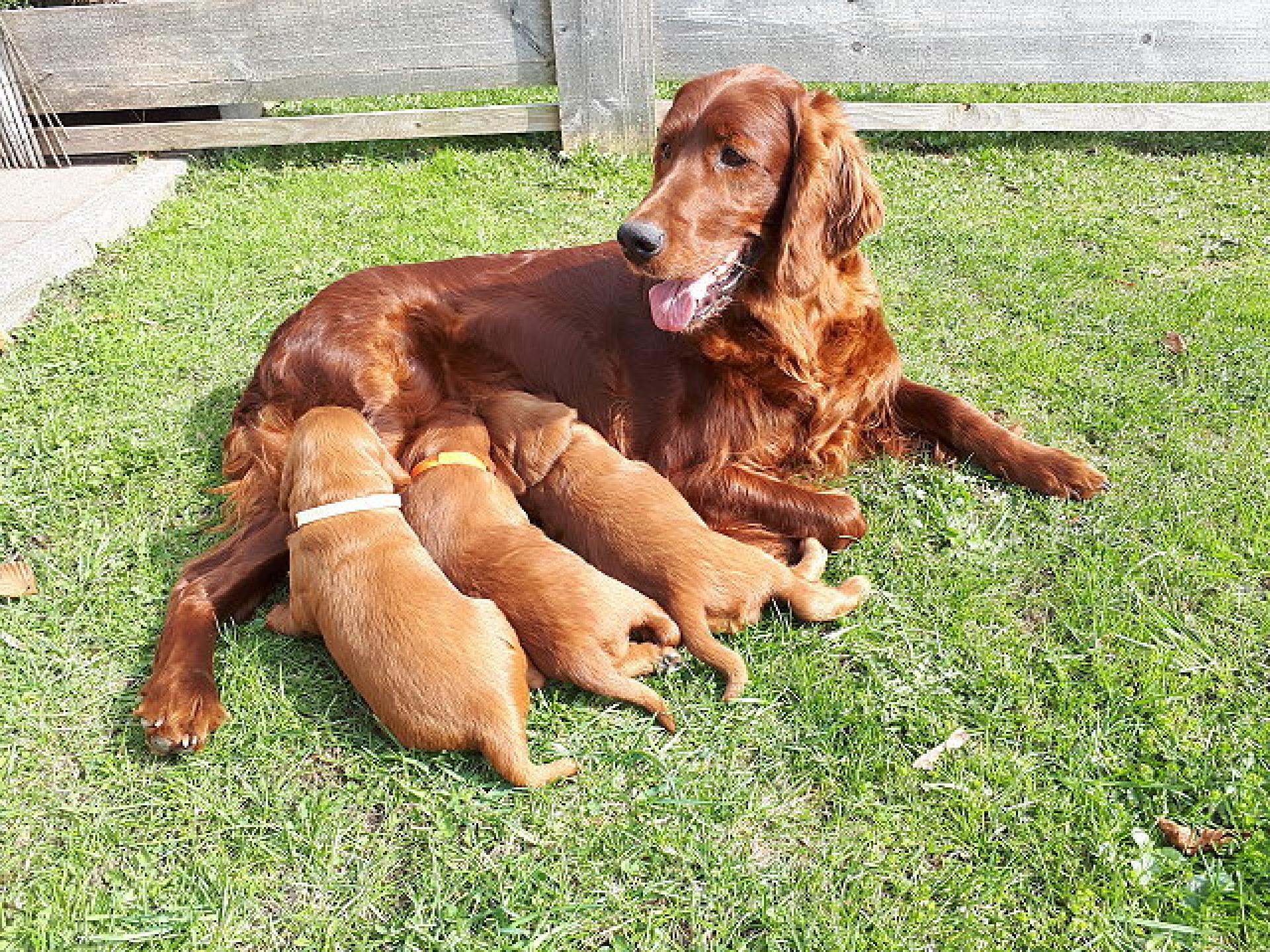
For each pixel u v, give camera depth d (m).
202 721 0.72
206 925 0.61
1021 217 1.50
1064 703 0.71
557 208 1.58
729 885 0.61
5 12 1.75
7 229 1.55
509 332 1.00
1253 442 0.97
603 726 0.72
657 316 0.89
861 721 0.70
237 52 1.80
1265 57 1.67
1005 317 1.23
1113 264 1.34
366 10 1.76
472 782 0.68
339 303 0.99
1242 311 1.19
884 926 0.58
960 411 0.98
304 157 1.86
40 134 1.85
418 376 0.99
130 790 0.69
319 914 0.61
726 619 0.77
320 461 0.78
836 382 0.97
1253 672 0.73
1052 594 0.81
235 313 1.31
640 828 0.64
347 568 0.73
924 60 1.74
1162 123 1.70
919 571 0.84
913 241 1.42
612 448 0.88
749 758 0.70
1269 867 0.58
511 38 1.77
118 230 1.56
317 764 0.71
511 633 0.73
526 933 0.59
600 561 0.83
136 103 1.84
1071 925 0.57
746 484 0.92
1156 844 0.62
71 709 0.76
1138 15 1.66
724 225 0.88
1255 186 1.57
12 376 1.17
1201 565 0.82
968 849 0.62
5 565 0.88
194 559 0.86
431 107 2.18
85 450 1.04
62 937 0.60
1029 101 2.00
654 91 1.75
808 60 1.76
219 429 1.08
